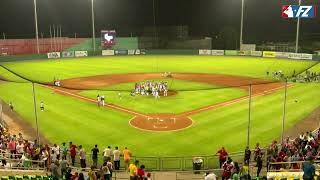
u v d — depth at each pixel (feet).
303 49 322.55
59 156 81.76
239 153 87.66
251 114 123.03
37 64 257.55
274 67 231.09
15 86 172.65
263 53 293.64
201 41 348.59
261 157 76.13
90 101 143.02
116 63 263.90
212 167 83.25
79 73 214.28
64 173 69.56
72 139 101.45
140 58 297.74
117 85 174.50
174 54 322.96
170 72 216.74
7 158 74.43
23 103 140.67
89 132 106.73
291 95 150.71
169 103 138.72
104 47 322.34
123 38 330.34
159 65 250.78
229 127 110.01
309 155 66.03
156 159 87.56
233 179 61.77
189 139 100.53
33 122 116.67
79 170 77.15
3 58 270.26
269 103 137.69
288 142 85.15
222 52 312.50
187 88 165.78
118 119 118.73
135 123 114.42
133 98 147.13
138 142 98.63
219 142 98.17
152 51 323.78
